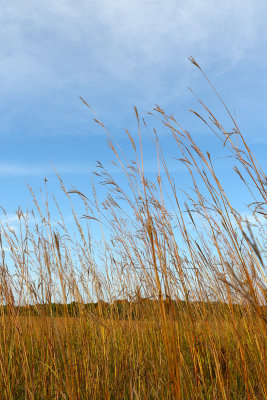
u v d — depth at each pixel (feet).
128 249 10.72
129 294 10.72
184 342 9.32
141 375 8.78
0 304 9.75
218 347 8.49
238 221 6.05
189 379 7.48
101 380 8.91
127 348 10.14
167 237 7.79
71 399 7.43
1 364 8.27
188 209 8.64
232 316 7.45
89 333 10.75
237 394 8.18
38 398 8.39
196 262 8.94
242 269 6.60
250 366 8.16
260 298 6.24
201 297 8.22
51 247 9.16
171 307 6.45
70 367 8.37
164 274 6.54
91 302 11.74
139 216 8.08
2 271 9.15
